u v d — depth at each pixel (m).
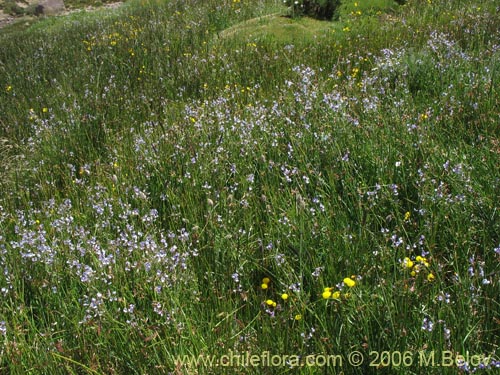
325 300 3.00
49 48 11.50
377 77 6.15
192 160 4.67
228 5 13.26
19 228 4.12
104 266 3.41
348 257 3.29
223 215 4.02
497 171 3.88
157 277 3.20
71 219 4.07
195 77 7.83
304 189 4.13
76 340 3.07
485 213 3.48
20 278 3.60
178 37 10.53
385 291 2.87
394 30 8.87
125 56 9.54
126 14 15.53
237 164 4.68
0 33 20.59
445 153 4.22
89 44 11.22
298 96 5.62
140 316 3.04
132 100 7.30
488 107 4.89
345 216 3.74
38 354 2.95
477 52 6.66
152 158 5.08
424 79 6.11
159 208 4.44
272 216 3.92
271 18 11.25
